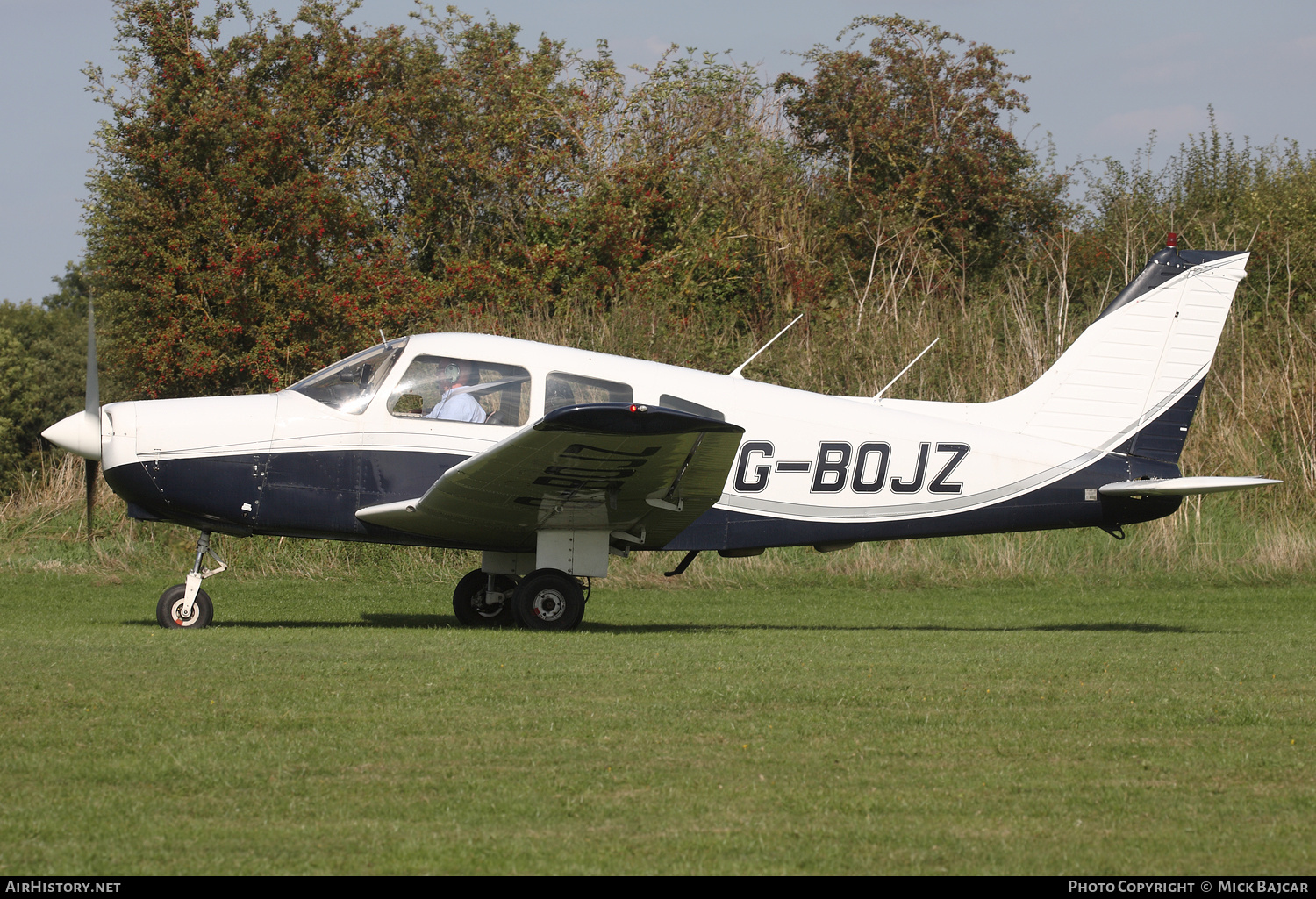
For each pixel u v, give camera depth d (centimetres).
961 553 4966
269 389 7450
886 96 9569
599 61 9250
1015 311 5744
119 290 7862
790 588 4484
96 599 3791
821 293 7662
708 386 3197
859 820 1212
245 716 1644
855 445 3272
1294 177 8512
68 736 1512
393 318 7806
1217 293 3450
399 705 1739
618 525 3058
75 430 2973
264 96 8494
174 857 1079
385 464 3025
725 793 1302
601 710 1723
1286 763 1457
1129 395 3422
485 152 9206
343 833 1151
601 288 8138
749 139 8969
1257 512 5312
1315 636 3022
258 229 7988
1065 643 2762
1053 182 9219
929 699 1859
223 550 4822
